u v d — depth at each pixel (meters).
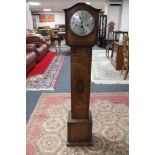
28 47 4.83
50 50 7.75
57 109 2.63
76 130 1.85
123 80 3.85
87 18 1.51
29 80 3.84
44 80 3.85
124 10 8.66
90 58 1.66
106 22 8.52
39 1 8.91
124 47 4.00
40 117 2.42
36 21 14.84
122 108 2.66
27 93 3.19
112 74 4.27
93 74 4.25
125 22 8.83
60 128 2.19
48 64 5.20
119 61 4.55
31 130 2.14
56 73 4.33
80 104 1.80
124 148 1.86
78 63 1.67
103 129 2.17
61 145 1.91
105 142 1.95
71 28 1.53
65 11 1.49
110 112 2.55
